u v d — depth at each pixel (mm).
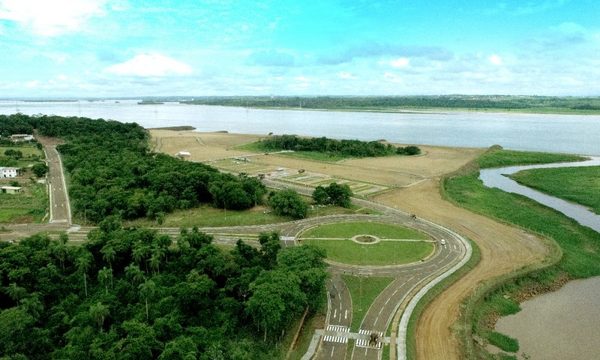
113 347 116438
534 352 137375
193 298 140250
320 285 152000
